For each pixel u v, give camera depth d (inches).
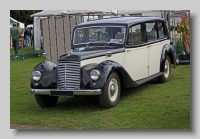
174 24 538.0
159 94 320.2
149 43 346.0
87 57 272.2
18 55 683.4
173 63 392.8
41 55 743.1
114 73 279.4
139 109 271.0
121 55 302.5
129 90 342.0
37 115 273.3
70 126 241.1
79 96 334.0
